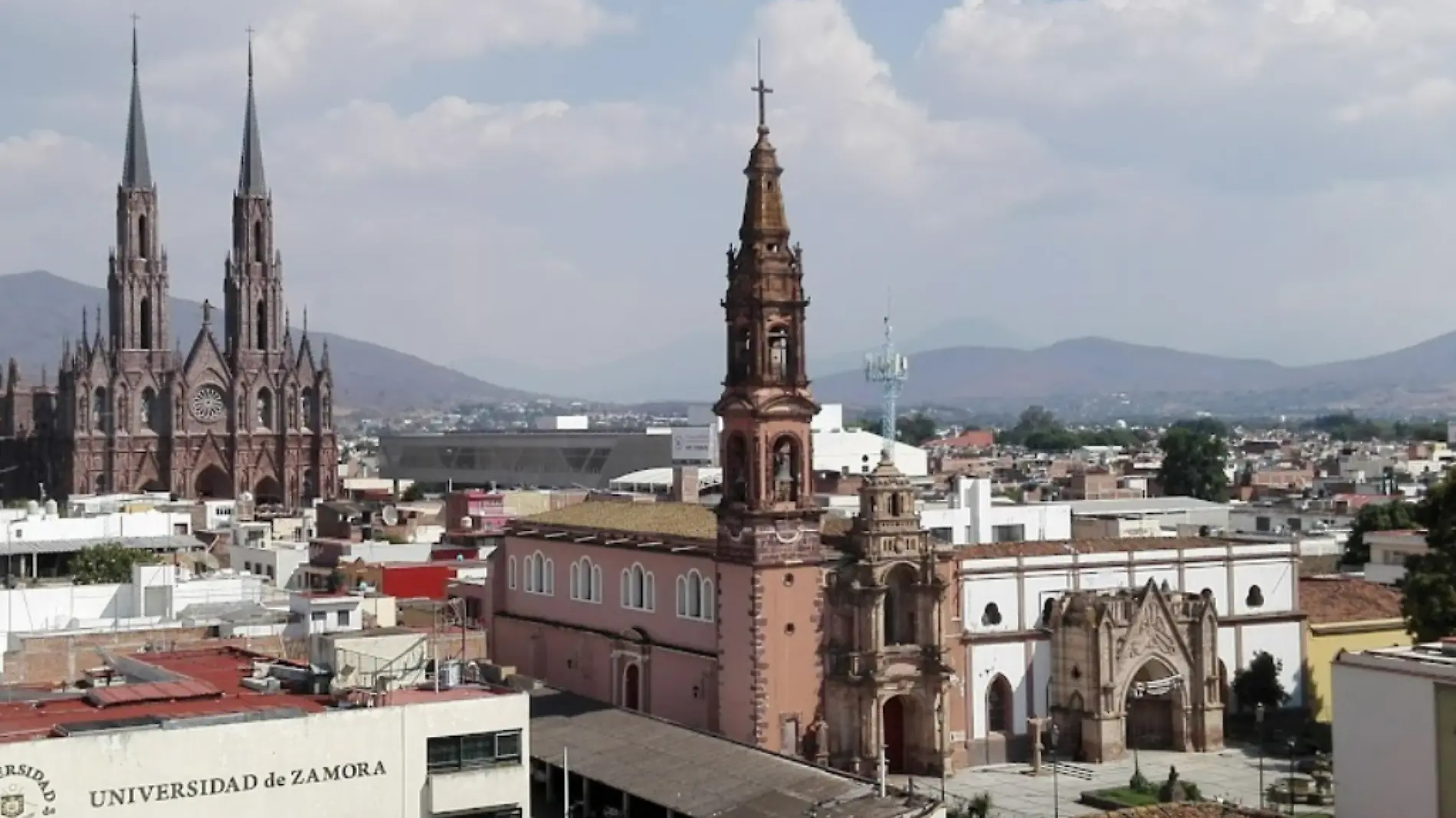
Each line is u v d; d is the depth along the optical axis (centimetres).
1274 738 12388
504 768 6719
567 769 9412
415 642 8400
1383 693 8362
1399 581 14250
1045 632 11906
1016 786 10919
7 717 6612
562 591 12900
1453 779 8012
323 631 10700
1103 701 11625
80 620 11562
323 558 17438
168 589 11950
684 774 9238
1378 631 13338
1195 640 12081
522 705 6781
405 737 6531
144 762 5994
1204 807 8131
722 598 11038
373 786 6462
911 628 11262
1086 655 11712
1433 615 11362
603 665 12256
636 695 11944
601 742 10194
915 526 11206
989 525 15625
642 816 9488
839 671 10994
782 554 10850
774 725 10781
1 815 5700
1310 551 18825
